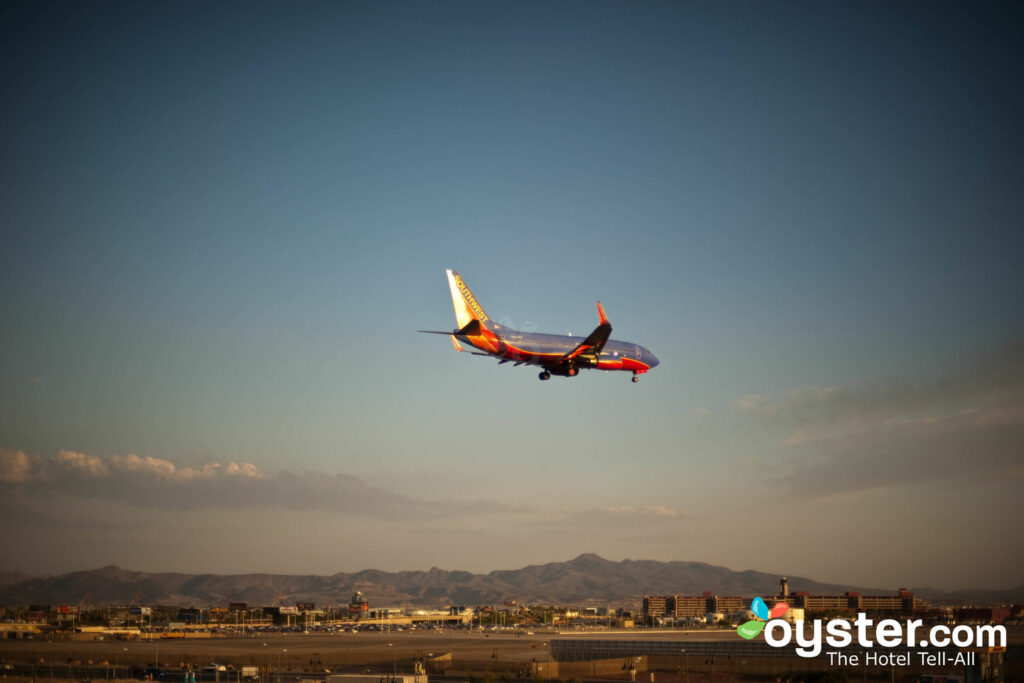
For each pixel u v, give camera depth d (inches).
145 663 6569.9
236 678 5610.2
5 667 6038.4
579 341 4023.1
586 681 5502.0
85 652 7327.8
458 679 5718.5
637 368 4537.4
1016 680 5260.8
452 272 3937.0
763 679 5546.3
